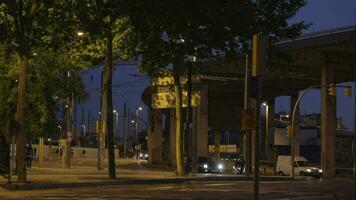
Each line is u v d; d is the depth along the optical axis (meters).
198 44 35.72
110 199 23.36
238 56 38.84
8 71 36.91
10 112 38.16
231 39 35.09
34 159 87.44
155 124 87.19
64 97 39.47
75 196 24.73
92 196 24.73
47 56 36.69
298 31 38.84
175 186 31.34
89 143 158.50
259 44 16.48
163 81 63.53
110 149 35.28
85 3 29.55
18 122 30.75
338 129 119.00
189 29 33.72
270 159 91.00
